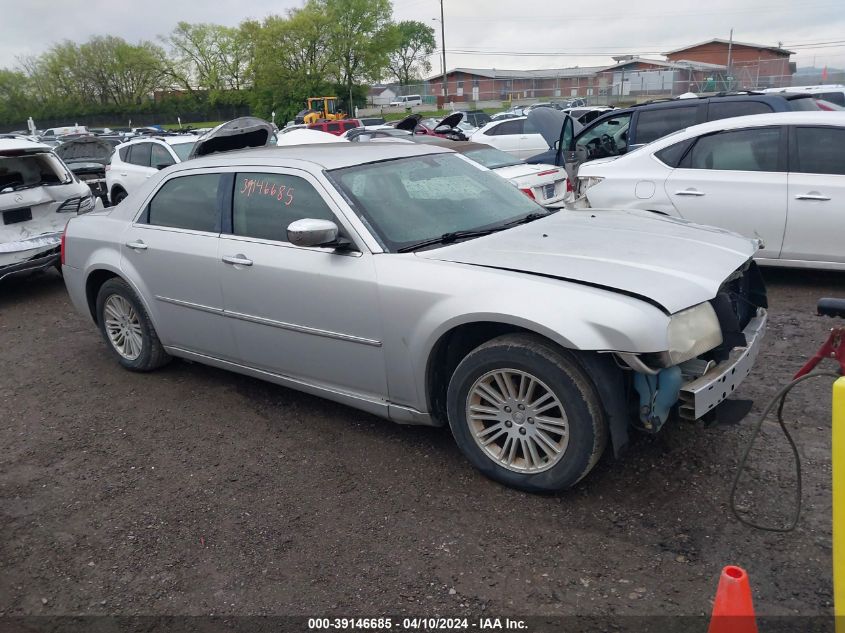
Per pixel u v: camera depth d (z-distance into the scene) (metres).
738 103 8.43
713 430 3.99
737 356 3.42
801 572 2.84
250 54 73.75
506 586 2.90
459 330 3.61
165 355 5.42
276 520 3.49
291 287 4.11
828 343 2.48
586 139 10.26
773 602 2.70
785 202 6.40
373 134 18.59
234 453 4.20
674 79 42.19
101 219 5.52
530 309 3.19
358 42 64.00
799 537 3.05
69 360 6.10
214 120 78.00
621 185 7.25
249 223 4.43
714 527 3.16
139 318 5.29
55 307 7.98
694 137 6.94
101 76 83.31
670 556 2.99
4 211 7.88
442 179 4.46
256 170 4.46
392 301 3.68
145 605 2.97
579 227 4.05
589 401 3.18
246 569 3.14
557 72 78.88
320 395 4.30
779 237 6.50
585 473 3.29
